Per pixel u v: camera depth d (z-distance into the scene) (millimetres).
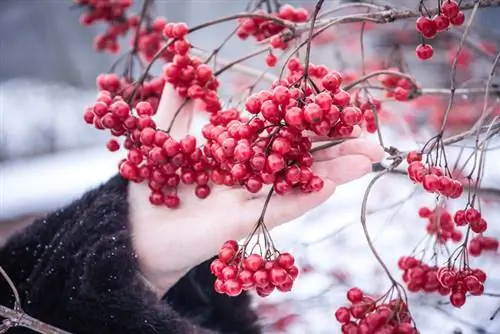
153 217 691
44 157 1694
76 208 721
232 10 1738
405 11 631
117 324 650
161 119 709
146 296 659
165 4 1779
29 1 1893
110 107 652
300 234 983
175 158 647
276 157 568
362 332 590
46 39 1938
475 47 848
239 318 767
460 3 622
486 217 897
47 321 661
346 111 571
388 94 746
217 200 677
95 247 667
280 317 829
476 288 607
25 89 1863
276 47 673
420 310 803
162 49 667
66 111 1843
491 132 656
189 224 674
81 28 1947
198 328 669
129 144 675
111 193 708
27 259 709
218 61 848
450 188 584
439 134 604
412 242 924
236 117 639
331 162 643
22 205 1360
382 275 871
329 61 1103
